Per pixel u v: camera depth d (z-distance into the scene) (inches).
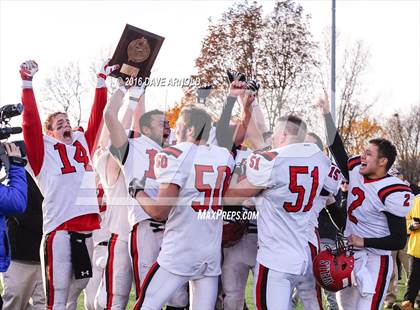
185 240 183.2
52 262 207.5
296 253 188.7
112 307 211.3
